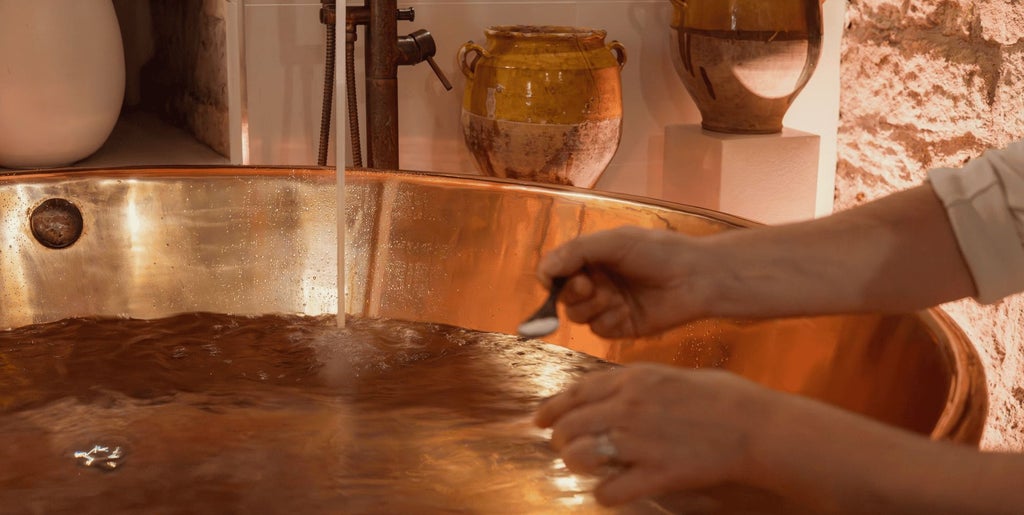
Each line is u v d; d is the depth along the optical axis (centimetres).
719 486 89
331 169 146
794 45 192
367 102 194
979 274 76
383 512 92
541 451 103
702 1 194
